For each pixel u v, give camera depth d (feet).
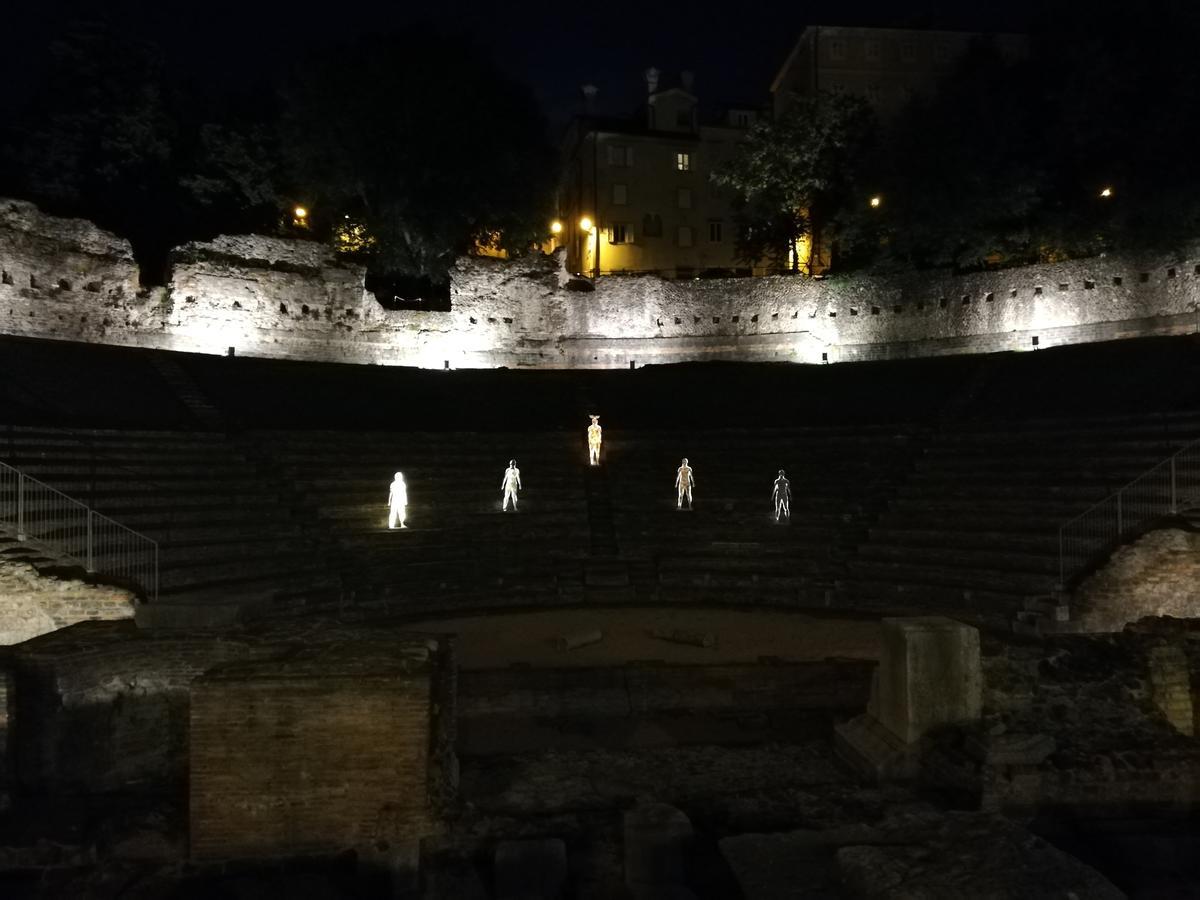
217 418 88.99
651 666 48.11
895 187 131.95
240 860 24.61
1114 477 69.31
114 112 139.64
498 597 71.82
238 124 150.71
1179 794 29.71
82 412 79.97
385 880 24.00
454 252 149.79
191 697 24.84
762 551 77.82
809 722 43.83
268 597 46.16
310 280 128.67
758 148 157.48
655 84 228.22
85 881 23.57
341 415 97.66
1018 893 19.85
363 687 25.29
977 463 80.89
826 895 21.57
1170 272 111.55
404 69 137.59
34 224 104.94
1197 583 54.70
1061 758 30.04
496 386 114.21
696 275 211.41
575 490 88.17
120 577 54.39
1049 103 126.52
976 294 128.57
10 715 29.86
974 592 64.18
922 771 31.96
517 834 25.73
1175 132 108.27
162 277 139.64
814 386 111.45
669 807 26.37
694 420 104.22
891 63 204.74
